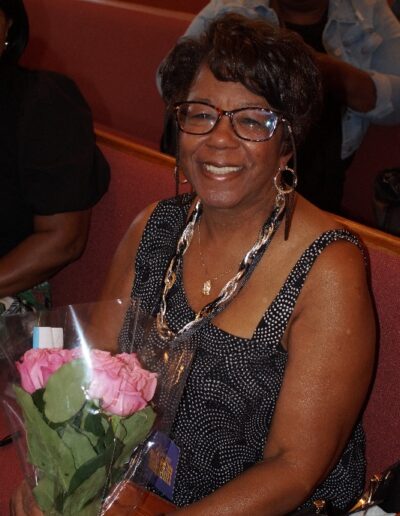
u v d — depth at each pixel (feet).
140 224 4.81
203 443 4.36
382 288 4.58
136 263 4.78
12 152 5.92
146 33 10.39
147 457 3.79
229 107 3.89
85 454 3.23
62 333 3.71
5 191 5.98
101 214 6.31
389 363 4.57
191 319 4.34
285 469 3.94
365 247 4.59
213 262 4.36
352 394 4.00
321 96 4.05
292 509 3.97
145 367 3.92
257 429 4.29
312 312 4.03
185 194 4.74
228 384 4.22
